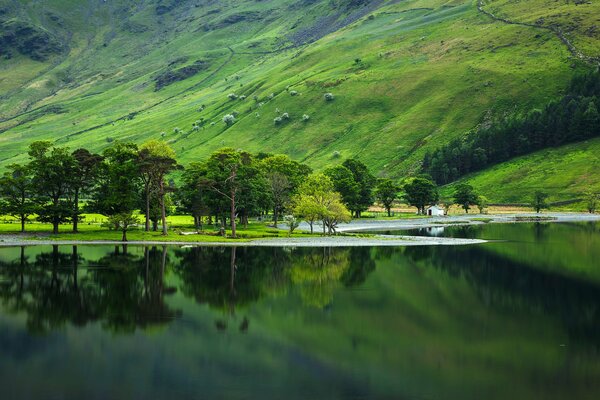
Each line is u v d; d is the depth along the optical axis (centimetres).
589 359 3828
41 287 6212
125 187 11875
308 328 4606
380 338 4331
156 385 3359
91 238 11269
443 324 4725
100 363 3728
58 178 11869
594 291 6038
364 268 7694
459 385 3372
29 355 3881
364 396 3212
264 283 6594
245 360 3809
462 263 8131
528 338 4331
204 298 5738
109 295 5841
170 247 10269
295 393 3247
